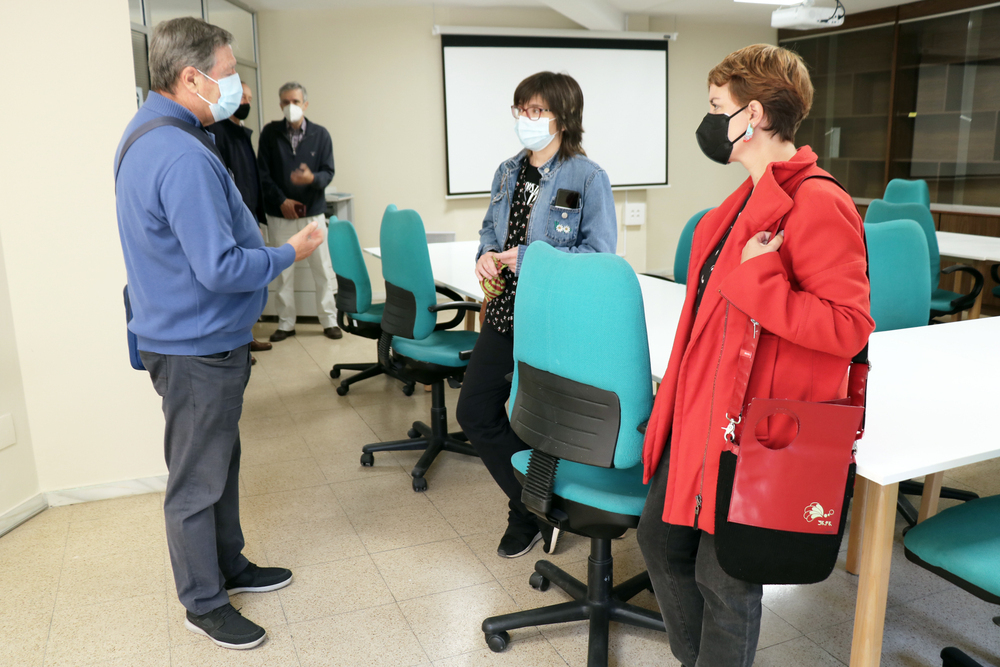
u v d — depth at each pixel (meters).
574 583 1.99
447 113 6.67
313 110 6.37
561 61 6.93
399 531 2.47
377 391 4.03
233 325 1.76
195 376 1.75
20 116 2.39
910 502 2.45
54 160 2.45
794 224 1.14
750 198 1.21
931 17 6.42
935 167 6.61
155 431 2.74
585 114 7.16
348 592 2.12
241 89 1.76
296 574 2.22
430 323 2.77
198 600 1.88
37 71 2.38
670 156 7.76
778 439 1.18
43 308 2.53
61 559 2.30
